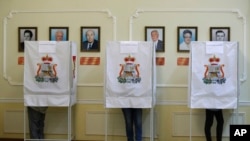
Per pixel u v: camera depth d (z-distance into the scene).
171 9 5.24
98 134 5.37
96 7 5.35
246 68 5.18
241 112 5.21
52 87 4.82
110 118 5.34
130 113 4.91
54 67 4.80
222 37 5.18
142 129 5.29
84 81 5.37
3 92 5.48
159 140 5.28
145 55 4.70
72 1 5.38
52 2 5.40
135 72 4.71
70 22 5.38
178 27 5.23
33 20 5.42
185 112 5.25
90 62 5.36
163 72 5.27
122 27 5.31
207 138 4.94
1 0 5.45
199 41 4.80
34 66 4.81
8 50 5.45
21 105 5.46
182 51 5.23
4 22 5.44
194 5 5.23
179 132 5.27
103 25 5.34
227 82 4.62
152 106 4.74
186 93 5.24
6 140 5.43
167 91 5.27
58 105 4.82
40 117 5.08
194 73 4.64
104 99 4.78
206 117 4.94
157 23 5.27
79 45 5.37
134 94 4.72
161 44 5.26
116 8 5.32
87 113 5.38
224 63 4.62
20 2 5.43
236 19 5.18
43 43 4.80
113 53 4.73
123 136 5.32
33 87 4.82
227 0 5.19
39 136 5.12
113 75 4.74
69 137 4.95
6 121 5.49
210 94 4.64
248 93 5.19
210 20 5.21
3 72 5.45
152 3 5.28
